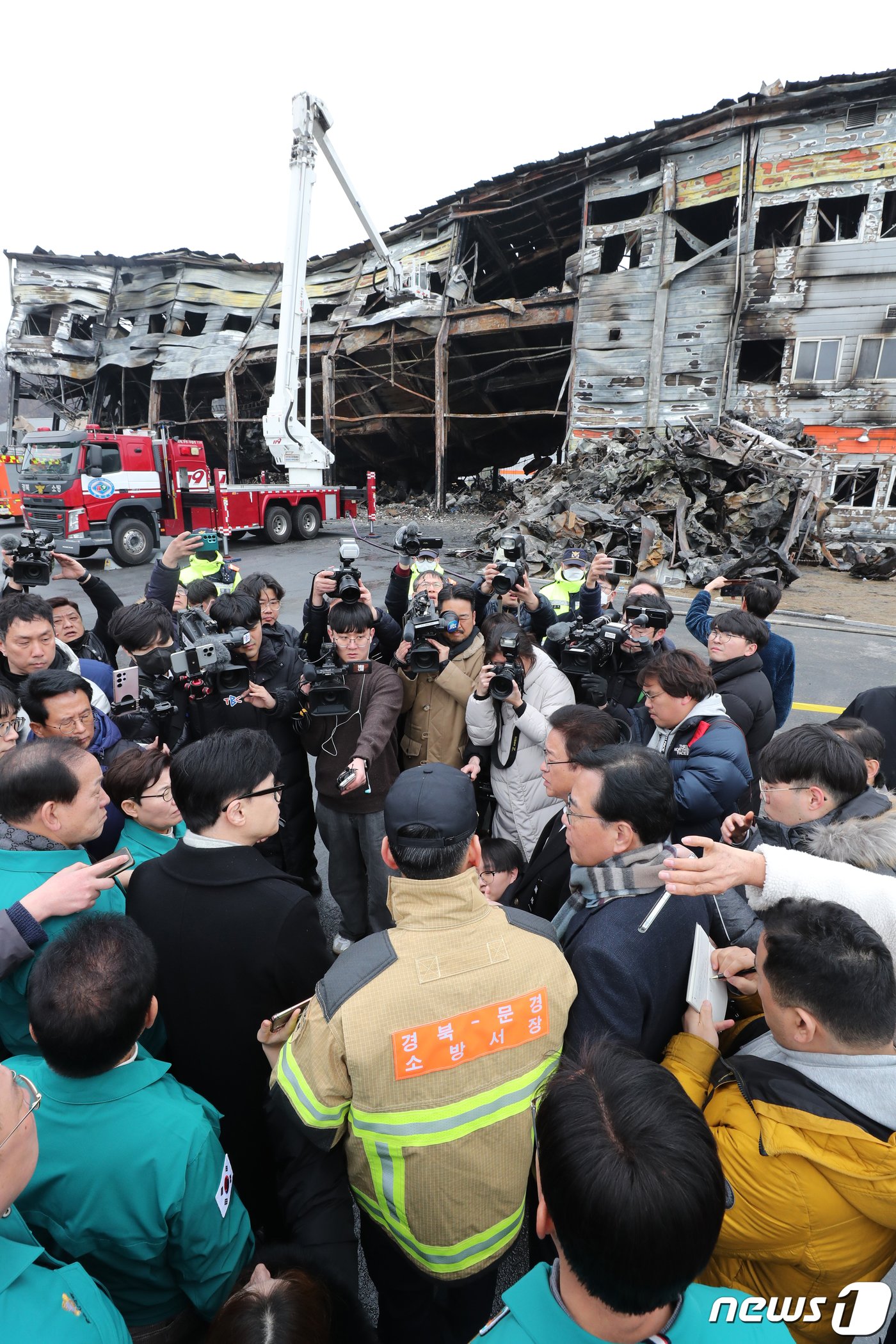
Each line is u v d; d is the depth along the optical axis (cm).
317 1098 114
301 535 1523
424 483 2581
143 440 1255
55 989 107
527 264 2091
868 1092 102
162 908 144
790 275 1498
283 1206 130
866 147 1388
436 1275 121
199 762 144
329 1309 96
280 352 1486
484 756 279
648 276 1633
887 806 178
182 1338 121
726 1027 139
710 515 1173
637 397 1678
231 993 141
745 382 1598
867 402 1474
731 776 222
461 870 123
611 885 141
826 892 131
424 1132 112
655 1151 73
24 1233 92
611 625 317
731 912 161
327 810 288
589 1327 78
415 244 2106
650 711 243
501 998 117
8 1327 81
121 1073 114
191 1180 112
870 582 1177
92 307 2738
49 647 276
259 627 301
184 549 379
